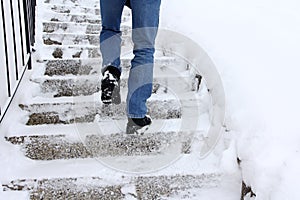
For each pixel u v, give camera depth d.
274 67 2.25
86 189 1.86
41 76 2.45
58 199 1.85
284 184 1.58
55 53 2.84
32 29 2.71
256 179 1.68
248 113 1.96
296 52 2.39
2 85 2.32
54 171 1.89
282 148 1.73
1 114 2.01
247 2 3.42
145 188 1.91
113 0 2.11
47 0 3.76
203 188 1.95
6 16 2.96
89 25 3.23
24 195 1.81
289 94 2.01
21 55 2.55
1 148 1.98
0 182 1.80
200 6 3.29
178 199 1.90
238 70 2.26
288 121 1.83
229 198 1.86
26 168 1.91
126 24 3.45
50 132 2.07
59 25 3.19
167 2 3.48
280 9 3.22
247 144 1.84
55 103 2.25
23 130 2.08
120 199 1.89
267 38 2.58
